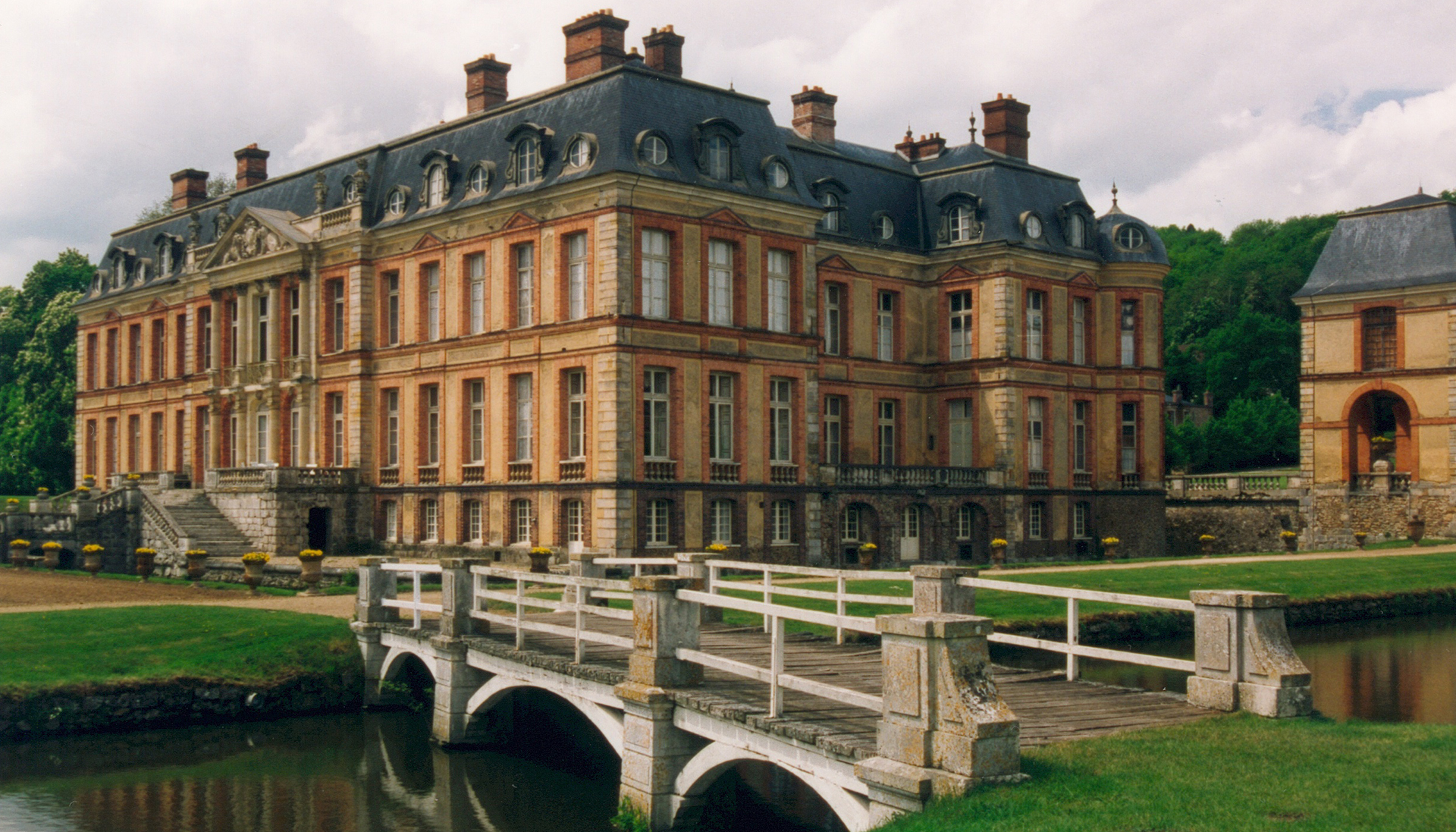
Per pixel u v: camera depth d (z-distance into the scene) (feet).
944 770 43.57
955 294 185.26
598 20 153.58
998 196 181.98
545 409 147.43
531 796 71.51
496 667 76.18
